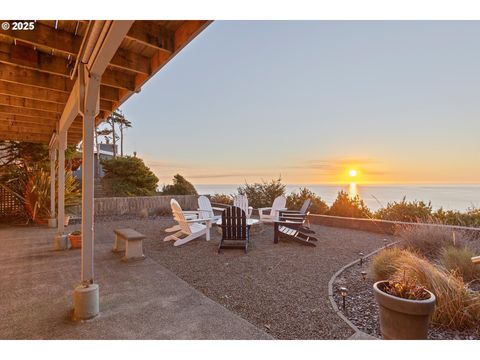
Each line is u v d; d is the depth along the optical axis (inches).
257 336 87.7
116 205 401.1
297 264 164.4
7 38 110.2
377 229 263.1
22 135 285.9
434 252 171.5
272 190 400.5
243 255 185.6
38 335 88.8
